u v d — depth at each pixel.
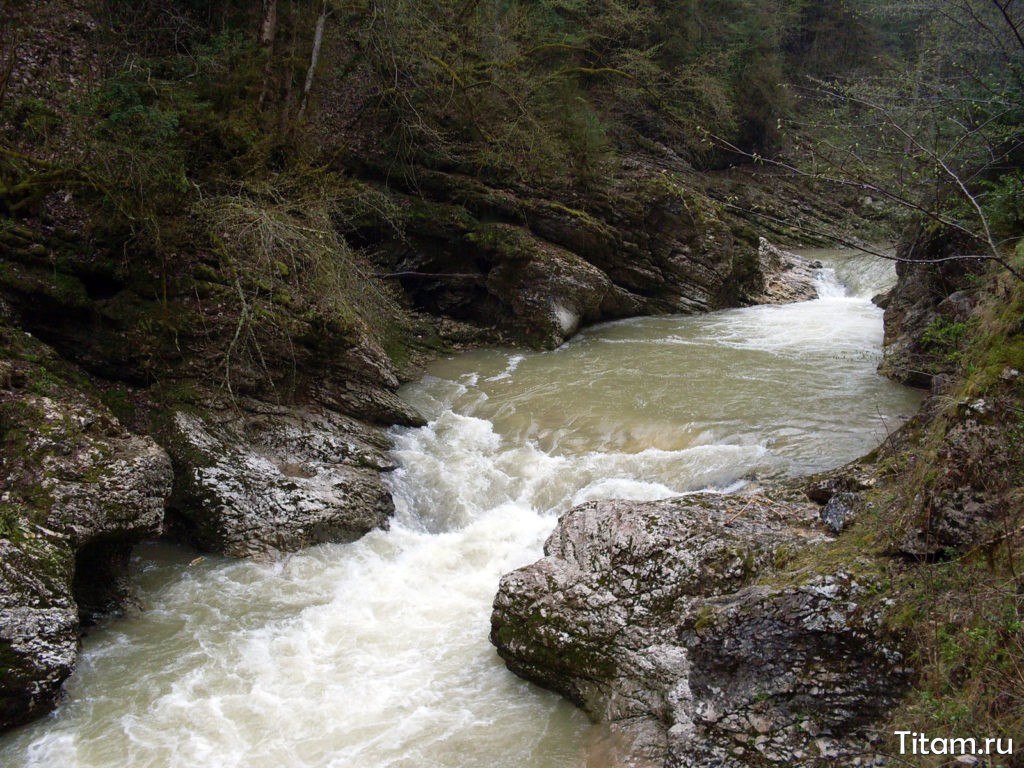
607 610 6.72
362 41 14.91
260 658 7.46
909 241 12.80
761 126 27.77
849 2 28.69
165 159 10.13
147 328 9.91
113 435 8.45
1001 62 10.84
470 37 16.50
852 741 5.04
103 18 12.76
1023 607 4.68
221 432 9.69
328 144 15.20
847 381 12.44
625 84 20.05
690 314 17.80
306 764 6.20
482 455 10.96
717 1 26.48
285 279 11.06
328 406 11.09
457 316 16.50
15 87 10.97
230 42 13.16
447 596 8.47
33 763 6.22
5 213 9.81
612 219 17.28
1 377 8.14
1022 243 7.08
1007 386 5.62
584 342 15.61
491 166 16.66
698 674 5.64
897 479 6.59
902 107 10.56
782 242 24.17
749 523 7.04
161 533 9.01
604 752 6.11
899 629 5.13
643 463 10.01
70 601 7.12
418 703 6.87
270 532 9.12
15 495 7.42
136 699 6.91
